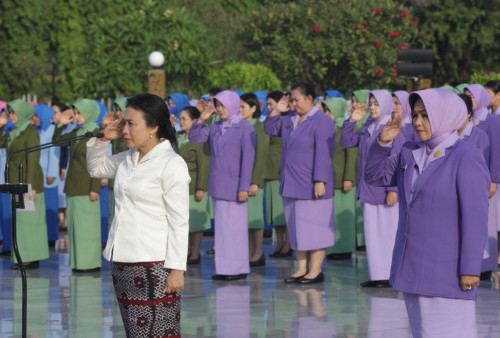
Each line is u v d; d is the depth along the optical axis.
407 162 6.18
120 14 30.67
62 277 12.14
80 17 30.59
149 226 6.00
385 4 25.17
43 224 13.02
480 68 34.25
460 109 5.97
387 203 10.76
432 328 6.01
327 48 24.73
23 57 29.80
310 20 25.33
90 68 21.77
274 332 8.64
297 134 11.25
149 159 6.04
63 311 9.75
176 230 5.93
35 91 30.20
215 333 8.61
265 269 12.78
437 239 5.94
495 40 33.16
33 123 15.77
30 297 10.61
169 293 6.06
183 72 21.73
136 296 6.04
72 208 12.57
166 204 5.98
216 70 23.19
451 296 5.91
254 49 26.84
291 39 25.05
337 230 13.63
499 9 31.92
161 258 6.01
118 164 6.40
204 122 12.23
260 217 13.20
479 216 5.82
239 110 12.01
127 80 21.50
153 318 6.04
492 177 11.05
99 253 12.70
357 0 24.97
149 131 6.08
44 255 13.01
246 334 8.57
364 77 24.94
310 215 11.27
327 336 8.46
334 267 12.94
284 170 11.37
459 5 31.72
